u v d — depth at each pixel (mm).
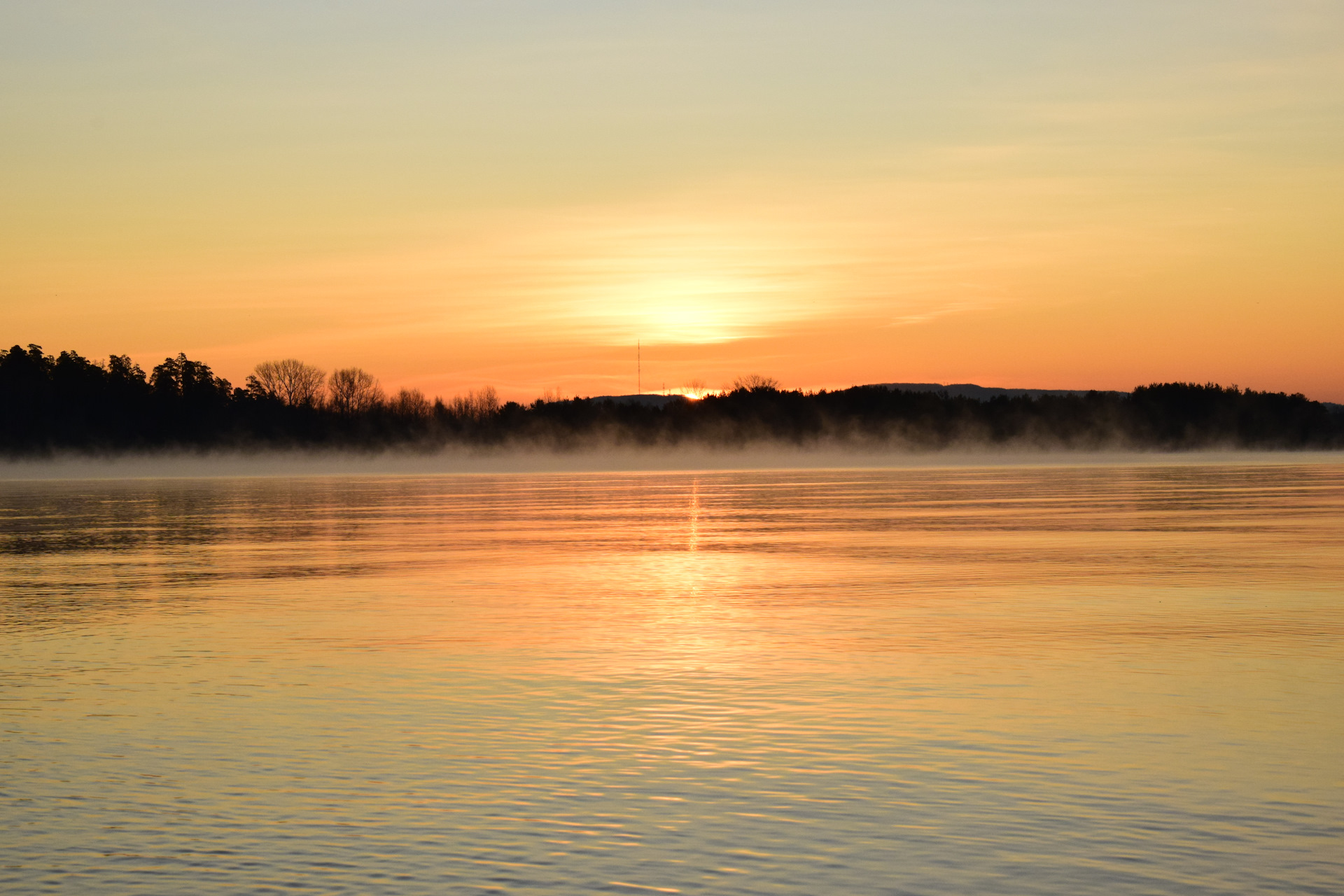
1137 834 12570
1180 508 66625
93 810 13586
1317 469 143500
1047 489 93375
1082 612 27703
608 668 21406
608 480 132250
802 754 15672
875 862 11875
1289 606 28344
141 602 30938
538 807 13602
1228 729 16641
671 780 14602
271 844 12484
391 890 11266
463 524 60906
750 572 36875
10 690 19859
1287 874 11477
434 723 17438
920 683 19859
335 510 75562
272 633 25625
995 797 13789
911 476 131875
